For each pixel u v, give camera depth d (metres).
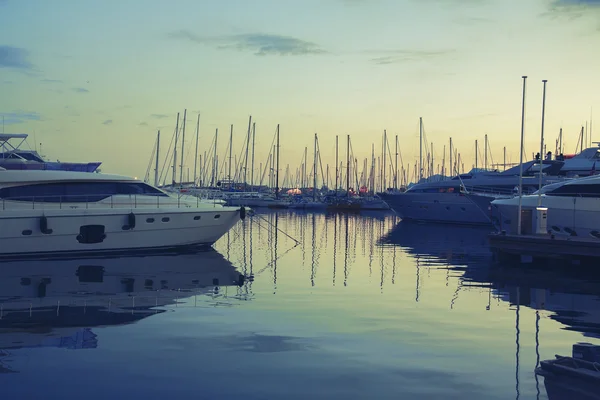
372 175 92.12
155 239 24.59
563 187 26.42
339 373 9.38
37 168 26.28
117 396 8.36
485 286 17.83
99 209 23.38
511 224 27.11
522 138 25.78
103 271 19.95
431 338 11.48
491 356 10.37
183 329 11.98
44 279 18.22
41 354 10.23
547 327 12.53
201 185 74.00
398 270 21.50
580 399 8.38
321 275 20.00
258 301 15.06
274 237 37.12
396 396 8.46
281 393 8.52
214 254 25.55
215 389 8.65
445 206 49.78
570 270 21.45
